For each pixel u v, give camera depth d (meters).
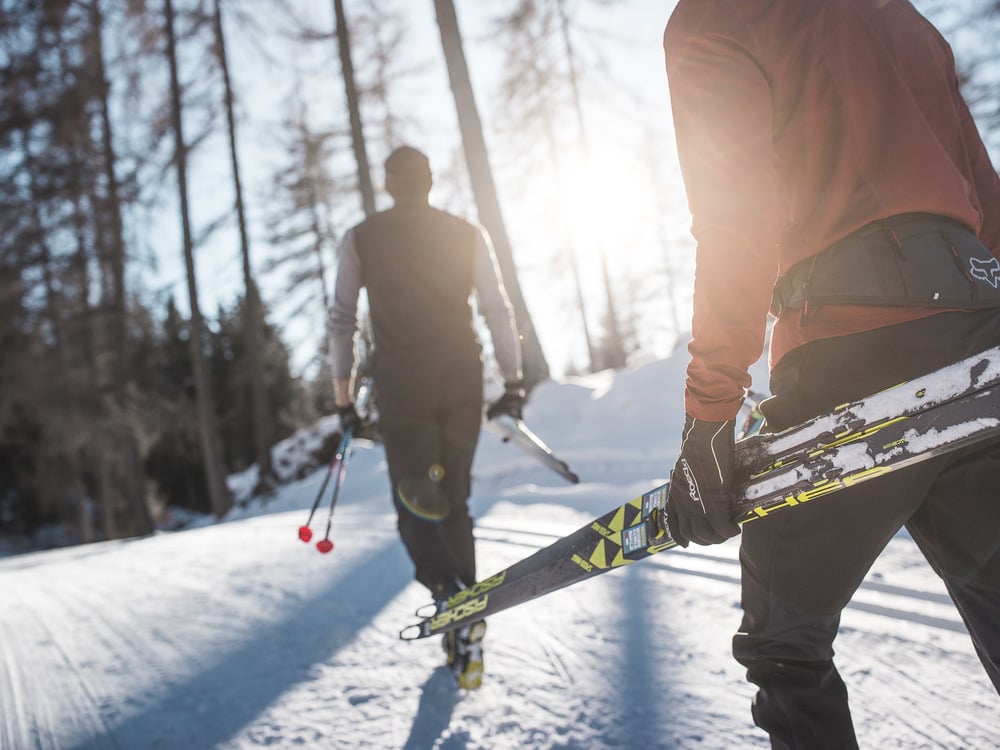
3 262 14.21
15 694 2.46
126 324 14.98
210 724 2.10
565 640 2.40
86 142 14.61
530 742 1.81
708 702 1.88
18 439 20.53
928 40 1.18
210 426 13.32
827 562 1.08
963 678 1.88
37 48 14.18
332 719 2.04
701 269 1.06
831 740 1.13
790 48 1.08
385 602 3.01
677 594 2.64
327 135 14.52
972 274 1.02
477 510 4.68
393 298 2.34
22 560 6.39
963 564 1.07
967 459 1.04
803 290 1.10
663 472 5.15
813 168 1.10
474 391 2.37
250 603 3.21
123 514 23.12
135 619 3.16
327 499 7.38
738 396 1.06
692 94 1.11
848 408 1.01
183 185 13.16
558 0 15.38
